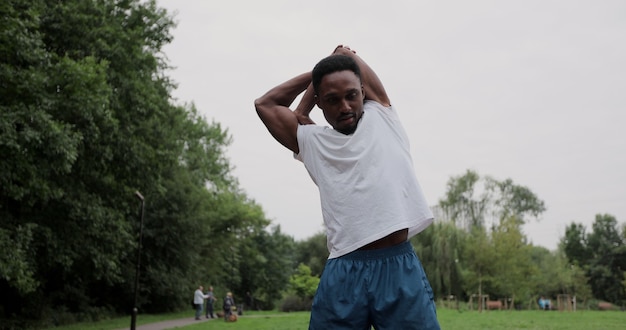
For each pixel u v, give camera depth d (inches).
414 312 80.0
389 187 82.7
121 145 685.9
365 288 82.0
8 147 477.4
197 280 1401.3
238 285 2095.2
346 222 83.8
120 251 802.2
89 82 542.6
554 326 705.6
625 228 2490.2
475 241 1459.2
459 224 2395.4
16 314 807.7
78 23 647.8
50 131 478.3
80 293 983.0
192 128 1499.8
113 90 692.1
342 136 86.9
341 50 96.8
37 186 520.4
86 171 673.0
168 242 1195.9
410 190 84.9
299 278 1915.6
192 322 934.4
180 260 1238.3
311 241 2655.0
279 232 2373.3
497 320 869.2
